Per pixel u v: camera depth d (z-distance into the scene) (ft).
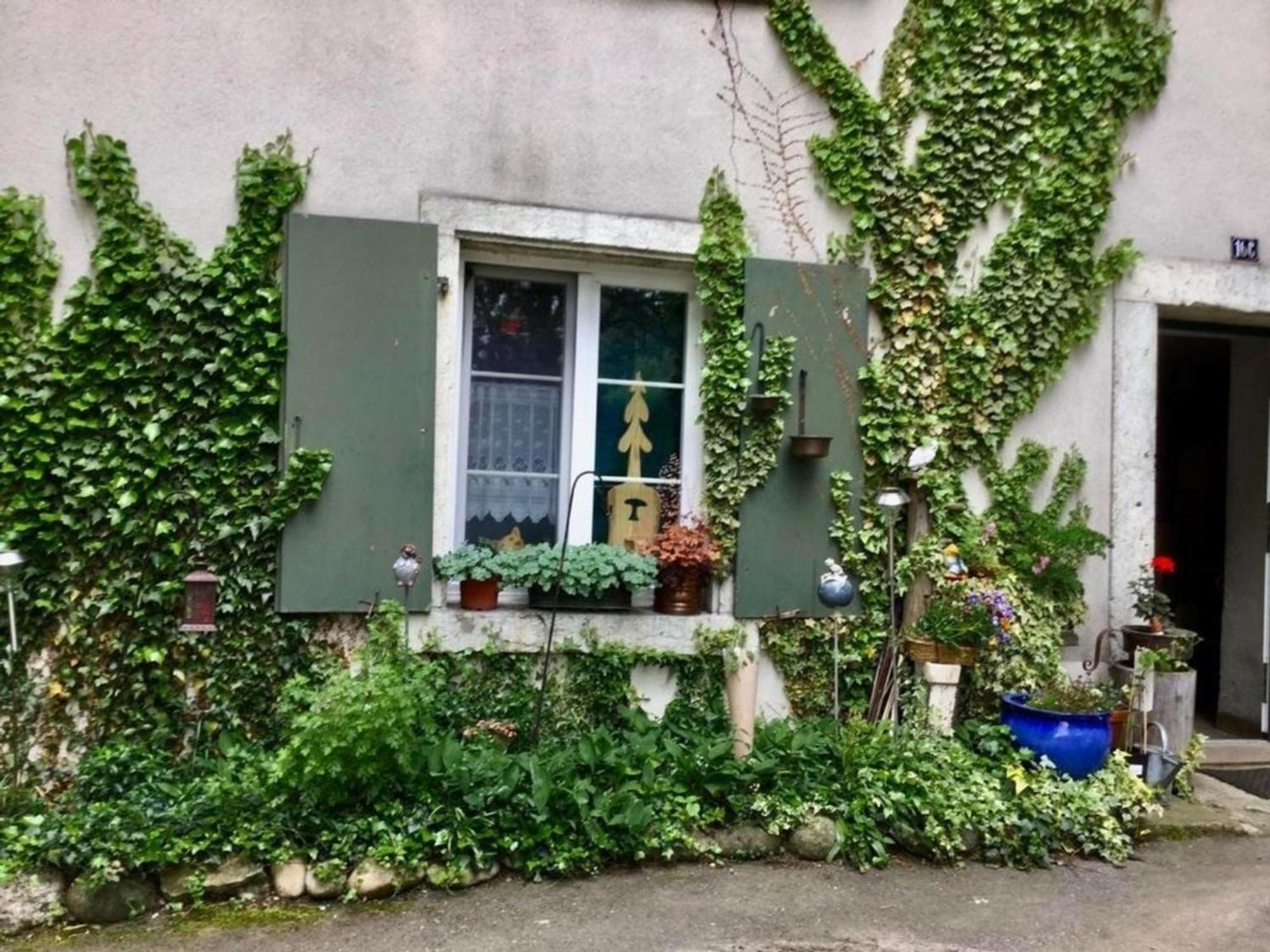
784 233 15.14
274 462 13.39
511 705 13.80
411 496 13.76
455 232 14.01
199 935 10.12
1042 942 10.37
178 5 13.20
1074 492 15.93
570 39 14.47
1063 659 15.76
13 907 10.18
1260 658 17.88
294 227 13.35
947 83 15.44
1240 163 16.60
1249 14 16.65
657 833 11.93
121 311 12.92
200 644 13.15
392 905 10.80
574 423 15.02
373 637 12.60
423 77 13.98
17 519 12.62
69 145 12.84
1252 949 10.28
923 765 13.12
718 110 14.96
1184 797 14.52
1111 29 15.94
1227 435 18.86
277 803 11.25
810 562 15.03
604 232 14.46
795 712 14.99
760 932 10.43
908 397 15.42
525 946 9.98
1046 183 15.64
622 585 14.38
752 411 14.85
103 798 11.96
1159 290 16.19
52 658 12.84
